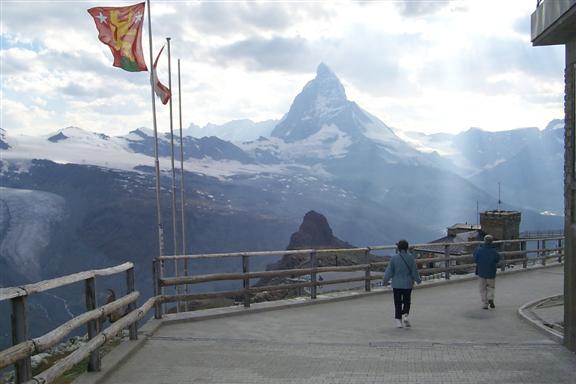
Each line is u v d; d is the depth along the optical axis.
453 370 7.09
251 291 12.27
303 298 13.81
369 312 12.44
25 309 4.87
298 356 7.96
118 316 8.34
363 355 8.02
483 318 11.73
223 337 9.41
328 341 9.14
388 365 7.39
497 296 15.55
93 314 6.45
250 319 11.35
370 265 15.47
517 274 21.92
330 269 14.23
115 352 7.79
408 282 10.52
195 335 9.58
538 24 8.17
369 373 6.97
